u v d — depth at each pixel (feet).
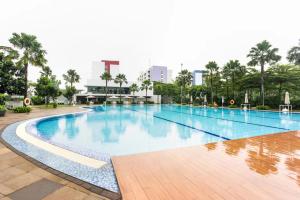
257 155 16.53
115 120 58.08
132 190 9.97
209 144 21.12
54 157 16.37
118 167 13.52
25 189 10.49
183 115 72.33
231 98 122.62
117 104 173.78
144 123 52.01
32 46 69.31
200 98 151.12
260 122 50.37
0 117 49.47
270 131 38.06
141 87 198.90
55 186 10.85
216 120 56.49
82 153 17.78
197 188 10.14
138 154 16.98
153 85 220.84
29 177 12.11
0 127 32.89
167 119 60.03
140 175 12.03
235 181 11.04
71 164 14.65
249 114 71.67
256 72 110.11
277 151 17.90
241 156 16.24
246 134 35.76
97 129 42.45
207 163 14.38
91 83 179.52
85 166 14.26
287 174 12.09
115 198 9.50
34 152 17.78
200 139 32.68
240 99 118.52
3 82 72.79
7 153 17.37
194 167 13.51
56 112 68.54
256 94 122.31
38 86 101.19
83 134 36.86
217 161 14.89
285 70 103.96
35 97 131.03
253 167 13.44
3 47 70.85
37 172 12.96
